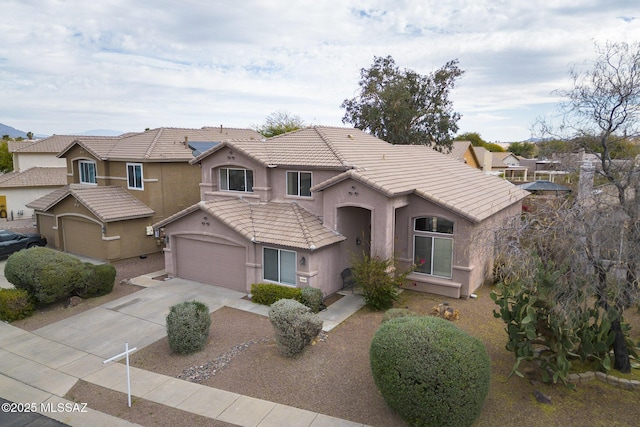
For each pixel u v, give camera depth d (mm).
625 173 10875
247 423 9711
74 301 17406
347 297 18031
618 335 11297
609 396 10398
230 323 15406
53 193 30000
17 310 16078
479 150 67562
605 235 9719
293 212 19406
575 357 11812
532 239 10461
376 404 10266
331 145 21016
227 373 11898
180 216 19859
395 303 16953
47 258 17016
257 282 18250
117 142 29797
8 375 12133
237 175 22453
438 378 8609
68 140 51500
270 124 58656
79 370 12352
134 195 26906
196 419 9922
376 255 17266
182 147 28547
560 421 9500
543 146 15922
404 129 46531
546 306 10430
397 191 17234
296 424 9617
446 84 48906
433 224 18312
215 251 19531
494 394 10516
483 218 17484
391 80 47750
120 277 21406
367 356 12609
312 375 11625
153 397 10859
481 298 17594
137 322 15680
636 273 9914
